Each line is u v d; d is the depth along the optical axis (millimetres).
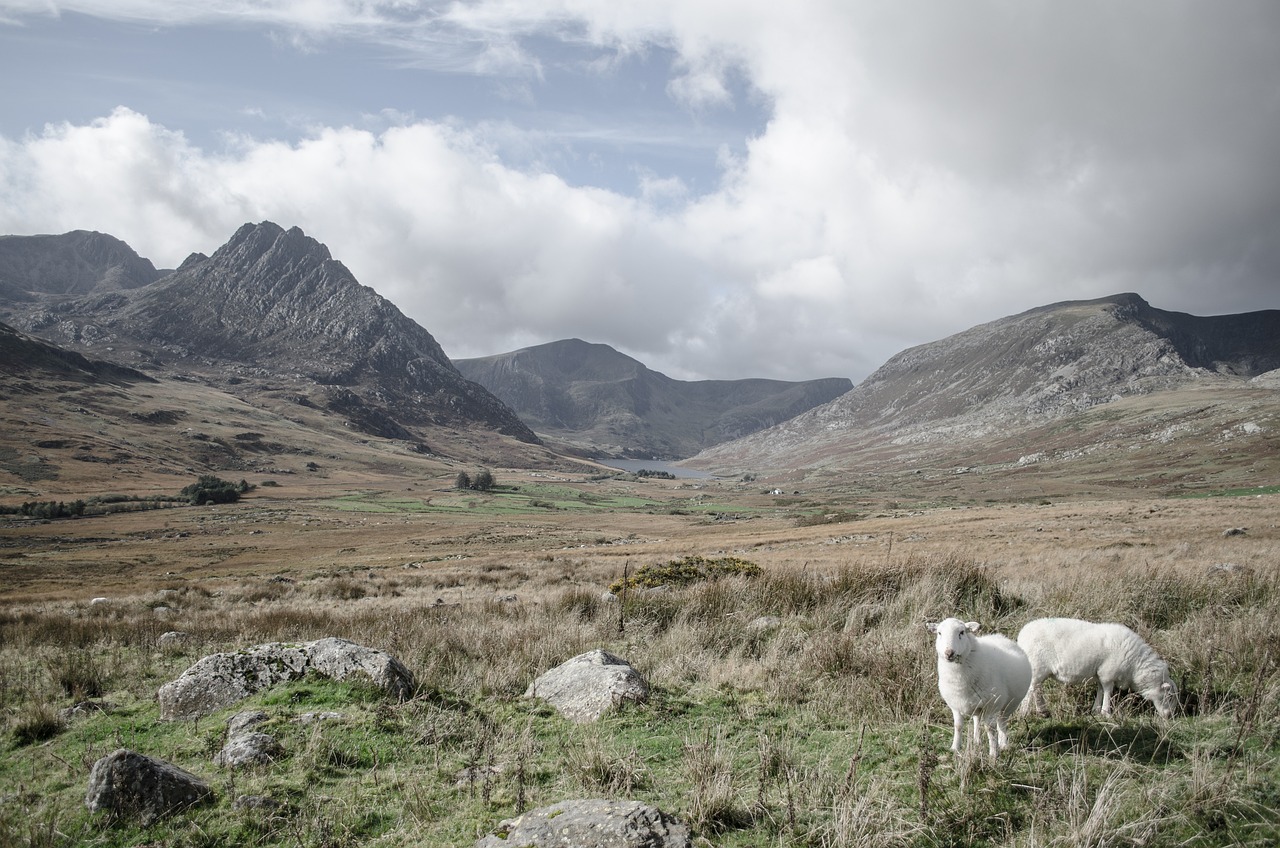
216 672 8320
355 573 48406
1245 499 62531
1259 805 4652
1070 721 6688
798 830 4875
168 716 7949
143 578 62469
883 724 6852
